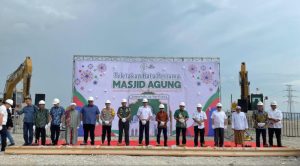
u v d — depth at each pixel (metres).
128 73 23.06
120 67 23.06
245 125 16.55
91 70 22.89
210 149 14.48
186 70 23.27
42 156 13.78
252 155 14.47
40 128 15.44
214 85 23.20
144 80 23.09
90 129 15.66
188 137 22.72
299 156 14.53
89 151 14.30
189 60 23.30
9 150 14.05
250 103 24.19
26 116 15.41
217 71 23.25
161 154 14.37
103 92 22.83
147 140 16.19
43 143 15.53
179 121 16.31
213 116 16.14
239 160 13.48
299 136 25.69
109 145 15.76
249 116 23.50
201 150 14.45
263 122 15.91
